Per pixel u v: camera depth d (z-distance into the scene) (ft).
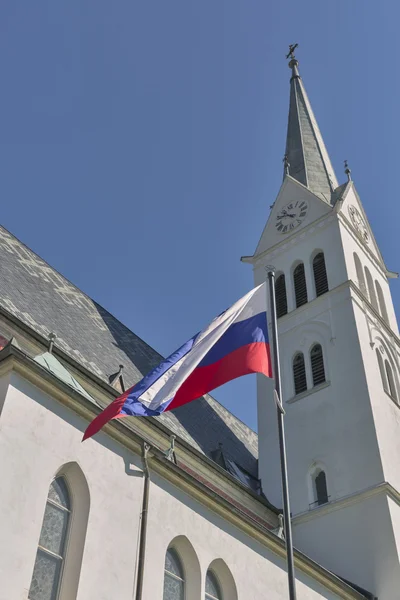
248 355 69.87
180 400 68.28
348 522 114.01
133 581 63.10
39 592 57.00
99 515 63.36
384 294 160.66
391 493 114.11
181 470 73.46
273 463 131.75
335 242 151.84
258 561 80.28
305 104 208.13
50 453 61.67
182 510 73.10
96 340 124.16
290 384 139.54
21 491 57.36
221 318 74.74
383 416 126.21
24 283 118.62
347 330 136.15
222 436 140.87
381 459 117.39
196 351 72.02
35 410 62.34
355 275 148.46
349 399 127.54
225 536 77.36
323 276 150.00
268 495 128.06
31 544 56.03
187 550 72.23
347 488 118.42
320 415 130.00
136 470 69.72
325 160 187.01
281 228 165.37
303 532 118.32
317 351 139.54
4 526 54.65
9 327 90.02
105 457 67.21
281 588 81.30
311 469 125.29
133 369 126.11
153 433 104.27
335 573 110.32
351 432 123.75
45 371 63.52
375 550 108.58
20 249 131.13
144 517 67.41
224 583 75.56
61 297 127.95
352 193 168.76
